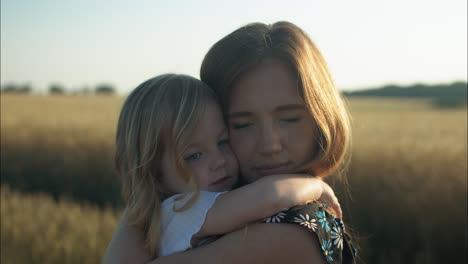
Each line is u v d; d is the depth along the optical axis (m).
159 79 1.38
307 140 1.29
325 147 1.30
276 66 1.25
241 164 1.35
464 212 5.48
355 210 5.96
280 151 1.27
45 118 14.98
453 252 5.40
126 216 1.40
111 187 8.90
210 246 1.16
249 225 1.16
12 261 4.18
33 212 5.47
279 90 1.24
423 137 8.76
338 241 1.23
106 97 36.00
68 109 19.66
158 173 1.33
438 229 5.51
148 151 1.30
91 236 4.59
